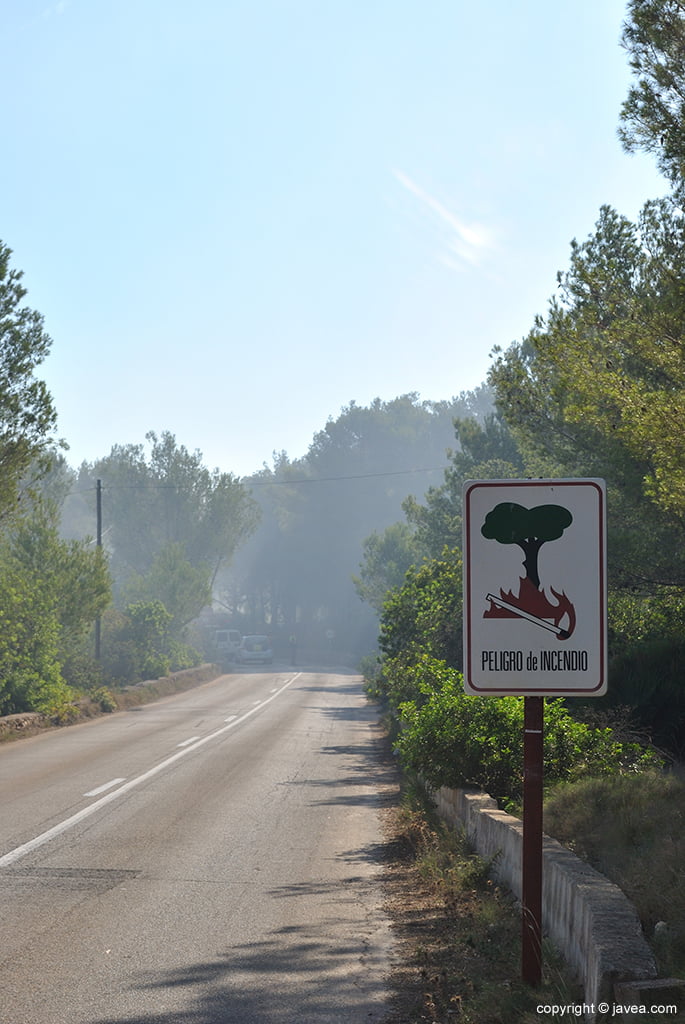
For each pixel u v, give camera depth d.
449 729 11.34
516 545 5.48
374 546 60.66
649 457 13.98
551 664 5.45
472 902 8.19
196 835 11.88
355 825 12.86
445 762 11.34
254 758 20.45
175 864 10.19
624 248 13.09
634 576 14.80
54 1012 5.75
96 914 8.10
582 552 5.45
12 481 24.62
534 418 16.30
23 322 24.06
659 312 10.88
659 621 15.30
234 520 87.25
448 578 21.91
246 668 77.25
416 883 9.42
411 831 11.74
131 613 50.16
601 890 5.72
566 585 5.45
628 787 9.15
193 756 20.61
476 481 5.52
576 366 11.59
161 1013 5.73
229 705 38.59
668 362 10.86
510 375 16.52
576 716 13.51
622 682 13.97
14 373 23.86
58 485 71.88
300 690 49.31
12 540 34.78
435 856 9.86
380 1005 5.86
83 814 13.26
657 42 9.65
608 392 11.14
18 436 24.27
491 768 11.17
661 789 8.98
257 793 15.53
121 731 27.09
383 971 6.56
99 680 38.53
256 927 7.74
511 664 5.46
